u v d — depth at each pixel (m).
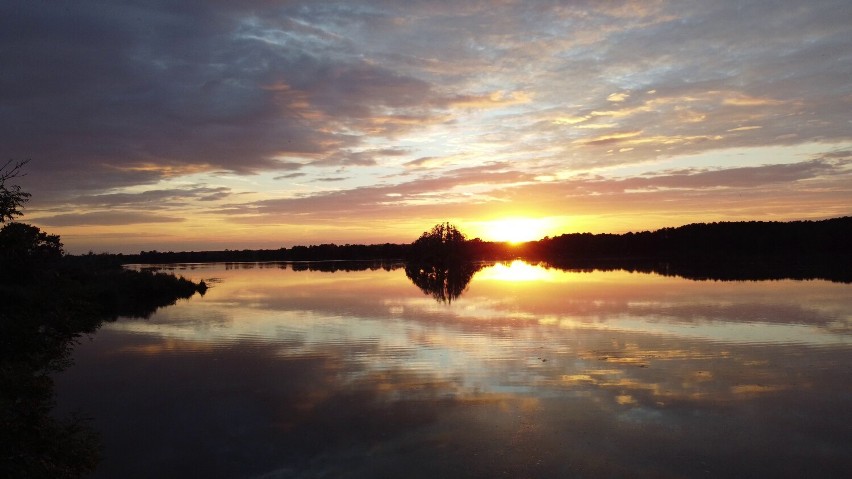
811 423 10.48
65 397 13.09
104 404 12.55
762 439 9.78
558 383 13.12
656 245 98.19
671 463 8.94
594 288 35.44
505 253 113.00
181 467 9.27
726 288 33.88
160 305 30.84
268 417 11.48
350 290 37.97
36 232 7.73
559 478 8.54
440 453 9.48
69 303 7.95
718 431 10.16
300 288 40.81
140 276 37.00
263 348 17.95
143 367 15.80
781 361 14.85
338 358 16.19
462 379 13.62
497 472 8.77
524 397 12.17
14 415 6.80
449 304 28.02
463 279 47.28
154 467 9.28
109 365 16.11
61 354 7.79
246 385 13.73
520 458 9.21
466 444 9.80
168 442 10.31
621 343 17.33
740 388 12.57
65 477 6.95
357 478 8.71
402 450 9.66
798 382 12.97
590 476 8.59
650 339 17.88
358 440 10.14
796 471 8.65
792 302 26.31
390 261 112.88
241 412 11.83
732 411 11.14
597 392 12.41
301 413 11.62
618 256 100.81
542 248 112.69
